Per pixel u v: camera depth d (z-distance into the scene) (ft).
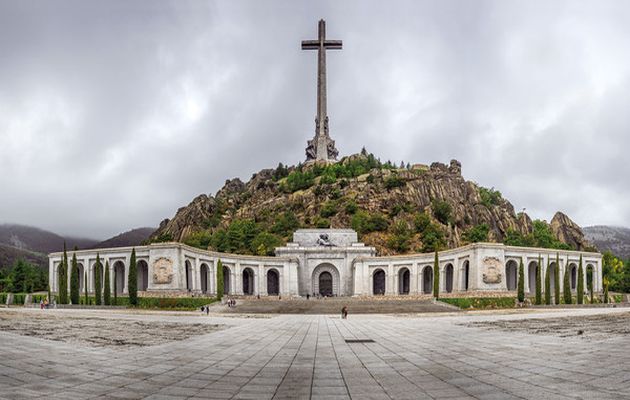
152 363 75.66
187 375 66.80
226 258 381.81
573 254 389.39
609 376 59.72
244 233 577.43
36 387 57.00
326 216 620.08
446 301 291.58
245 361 79.87
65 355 81.15
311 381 63.36
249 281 419.13
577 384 56.18
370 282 408.46
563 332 114.01
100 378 63.26
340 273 440.04
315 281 442.50
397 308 278.26
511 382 59.16
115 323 151.94
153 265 322.96
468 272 359.25
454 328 137.80
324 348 97.35
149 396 54.29
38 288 479.82
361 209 620.90
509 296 301.02
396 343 104.27
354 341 109.91
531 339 101.24
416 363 76.38
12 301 344.28
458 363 74.64
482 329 130.72
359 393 56.34
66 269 297.94
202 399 53.36
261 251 517.55
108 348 90.99
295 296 390.83
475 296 302.45
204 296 310.86
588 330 116.88
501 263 328.70
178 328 139.03
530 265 379.96
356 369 72.18
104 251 354.95
